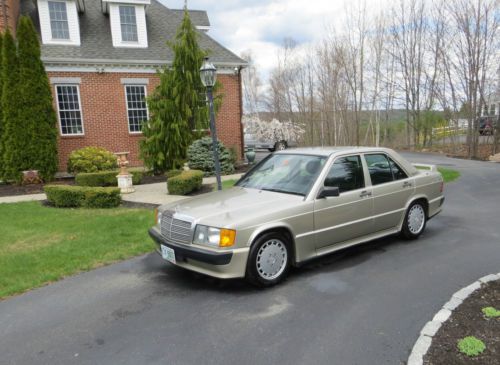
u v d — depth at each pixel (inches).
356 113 1255.5
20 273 199.5
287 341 130.2
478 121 871.1
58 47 646.5
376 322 141.0
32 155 532.4
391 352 122.0
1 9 584.4
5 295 175.0
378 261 205.3
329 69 1374.3
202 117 605.3
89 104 652.7
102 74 656.4
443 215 305.9
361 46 1235.2
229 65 723.4
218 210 177.5
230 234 163.5
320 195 190.1
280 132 1211.2
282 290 171.8
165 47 725.9
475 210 320.5
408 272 188.5
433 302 155.4
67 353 127.7
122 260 220.2
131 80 674.8
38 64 531.5
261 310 153.3
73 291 178.5
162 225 191.8
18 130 524.4
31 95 525.7
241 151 760.3
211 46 756.6
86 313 156.0
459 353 117.6
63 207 374.3
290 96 1771.7
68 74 634.2
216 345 129.1
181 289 177.2
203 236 168.6
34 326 146.5
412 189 235.6
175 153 602.9
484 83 864.9
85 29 701.9
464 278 179.0
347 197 200.8
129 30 701.3
